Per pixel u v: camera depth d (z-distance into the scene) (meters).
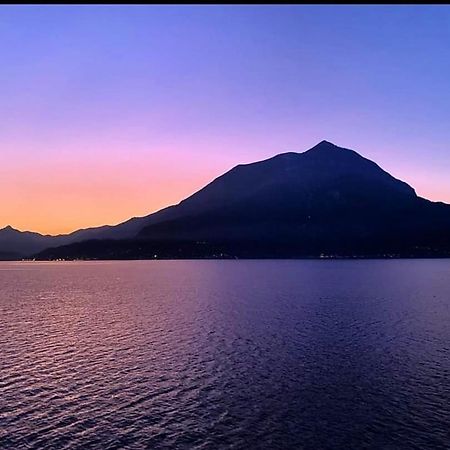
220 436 31.52
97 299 112.62
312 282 156.25
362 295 113.25
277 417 34.38
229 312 84.94
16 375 44.06
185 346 55.97
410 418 34.16
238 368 46.12
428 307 89.81
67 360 49.53
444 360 48.88
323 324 70.44
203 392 39.38
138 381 42.25
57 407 36.25
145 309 91.38
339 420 33.78
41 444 30.47
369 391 39.50
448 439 31.00
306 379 42.69
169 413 35.12
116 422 33.59
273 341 58.34
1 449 29.80
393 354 51.47
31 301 108.94
